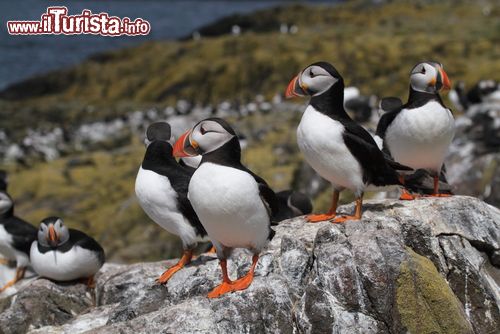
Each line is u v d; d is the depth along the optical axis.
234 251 7.90
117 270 9.30
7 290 10.70
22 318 9.00
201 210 6.59
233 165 6.55
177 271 7.99
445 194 8.46
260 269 7.38
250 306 6.78
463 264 7.35
